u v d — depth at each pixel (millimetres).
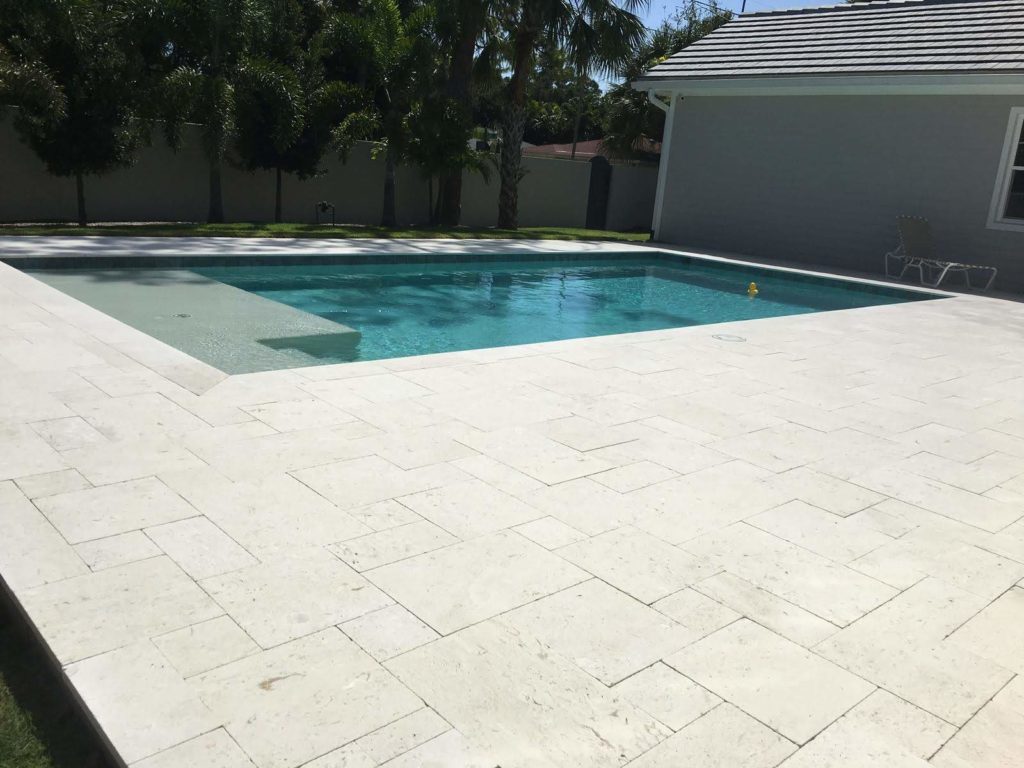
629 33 14453
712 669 2141
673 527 2979
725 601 2486
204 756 1711
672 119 14188
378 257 10102
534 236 14758
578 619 2330
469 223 17906
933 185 11367
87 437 3436
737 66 13258
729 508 3186
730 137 13477
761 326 7328
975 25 11477
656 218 14750
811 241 12773
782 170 12922
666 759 1796
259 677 1975
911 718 1996
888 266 11961
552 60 23062
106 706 1838
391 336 7391
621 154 21781
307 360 5770
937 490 3520
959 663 2242
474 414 4102
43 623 2127
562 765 1755
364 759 1731
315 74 14719
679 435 4023
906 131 11492
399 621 2256
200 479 3090
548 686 2021
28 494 2873
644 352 5859
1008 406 5008
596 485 3309
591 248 12703
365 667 2043
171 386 4199
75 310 5781
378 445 3576
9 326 5227
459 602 2373
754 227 13438
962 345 6918
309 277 9547
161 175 13820
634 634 2275
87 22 10734
